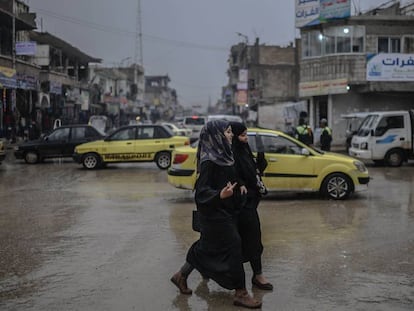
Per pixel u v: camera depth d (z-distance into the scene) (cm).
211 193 499
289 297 543
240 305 516
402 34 2978
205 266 524
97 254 715
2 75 2652
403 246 747
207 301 534
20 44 2889
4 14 2869
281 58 5481
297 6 3116
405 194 1234
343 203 1113
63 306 524
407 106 3055
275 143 1148
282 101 4806
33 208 1080
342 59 2966
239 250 513
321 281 594
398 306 518
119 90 6938
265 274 621
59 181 1540
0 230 873
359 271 630
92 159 1880
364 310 508
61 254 718
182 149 1177
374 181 1480
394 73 2750
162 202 1141
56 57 4075
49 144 2158
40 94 3475
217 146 510
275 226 888
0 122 3003
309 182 1145
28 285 589
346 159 1156
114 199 1188
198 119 3706
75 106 4403
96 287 579
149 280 601
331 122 3062
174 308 516
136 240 791
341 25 2967
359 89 2998
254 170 563
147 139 1877
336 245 755
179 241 782
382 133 1897
